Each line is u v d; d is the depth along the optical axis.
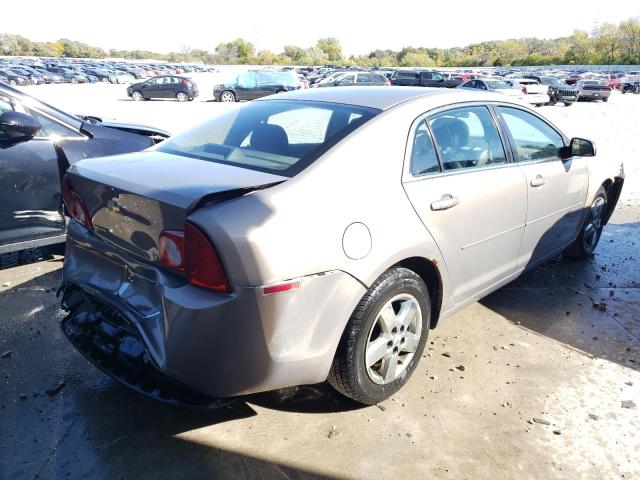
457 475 2.34
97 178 2.48
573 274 4.63
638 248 5.33
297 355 2.26
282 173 2.43
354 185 2.48
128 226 2.38
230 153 2.73
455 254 2.97
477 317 3.80
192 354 2.13
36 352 3.21
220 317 2.09
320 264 2.26
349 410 2.74
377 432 2.59
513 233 3.49
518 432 2.61
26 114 4.05
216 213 2.09
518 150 3.58
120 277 2.51
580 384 3.02
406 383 2.98
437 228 2.81
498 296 4.16
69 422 2.61
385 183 2.60
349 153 2.55
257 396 2.84
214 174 2.42
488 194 3.16
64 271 2.84
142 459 2.38
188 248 2.09
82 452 2.41
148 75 57.28
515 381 3.03
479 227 3.13
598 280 4.52
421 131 2.88
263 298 2.12
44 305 3.84
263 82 26.31
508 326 3.68
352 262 2.37
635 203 7.11
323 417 2.69
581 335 3.58
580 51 96.31
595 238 4.95
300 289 2.21
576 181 4.18
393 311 2.67
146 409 2.72
